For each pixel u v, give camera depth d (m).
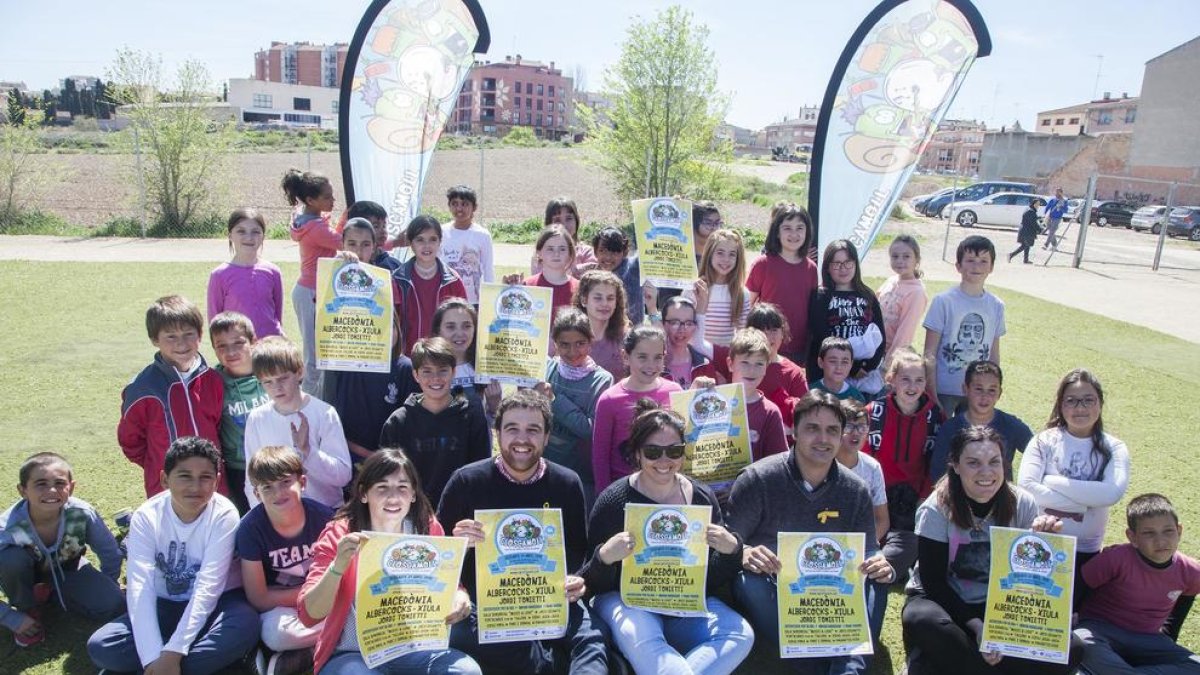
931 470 4.63
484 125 115.81
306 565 3.61
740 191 26.25
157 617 3.41
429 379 4.04
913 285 6.04
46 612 3.95
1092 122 73.00
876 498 4.23
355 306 4.64
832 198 7.42
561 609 3.40
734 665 3.38
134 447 4.18
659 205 5.57
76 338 9.14
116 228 18.19
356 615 3.14
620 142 20.52
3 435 6.13
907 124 7.20
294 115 90.06
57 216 19.11
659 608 3.49
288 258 15.32
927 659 3.66
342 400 4.75
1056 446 4.27
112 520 4.82
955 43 7.05
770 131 134.25
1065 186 43.81
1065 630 3.38
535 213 23.16
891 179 7.27
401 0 7.55
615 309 5.10
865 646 3.47
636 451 3.60
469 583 3.71
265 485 3.39
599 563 3.54
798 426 3.71
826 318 5.46
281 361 3.91
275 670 3.40
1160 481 6.05
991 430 3.65
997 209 27.53
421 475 4.16
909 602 3.75
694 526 3.49
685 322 4.86
